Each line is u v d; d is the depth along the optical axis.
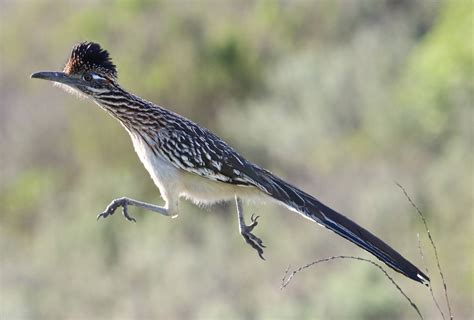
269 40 30.50
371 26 29.67
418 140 23.23
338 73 26.08
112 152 26.70
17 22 32.34
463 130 22.30
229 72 28.48
